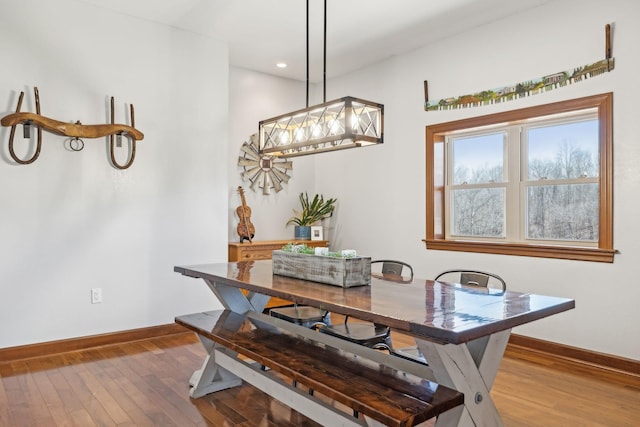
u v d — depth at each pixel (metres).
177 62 4.12
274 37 4.29
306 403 2.12
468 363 1.77
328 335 2.55
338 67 5.11
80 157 3.63
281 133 2.96
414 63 4.54
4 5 3.30
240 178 5.18
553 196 3.71
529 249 3.66
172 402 2.69
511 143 3.97
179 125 4.15
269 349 2.27
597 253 3.27
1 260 3.31
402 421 1.46
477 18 3.84
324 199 5.71
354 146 2.82
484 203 4.17
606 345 3.25
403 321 1.65
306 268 2.57
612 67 3.21
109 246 3.78
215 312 3.12
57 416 2.48
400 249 4.71
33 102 3.41
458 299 2.08
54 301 3.52
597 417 2.51
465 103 4.10
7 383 2.93
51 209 3.50
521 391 2.87
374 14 3.74
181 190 4.16
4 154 3.31
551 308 1.92
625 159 3.16
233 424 2.42
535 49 3.62
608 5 3.23
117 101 3.80
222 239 4.43
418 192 4.52
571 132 3.61
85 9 3.64
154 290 4.02
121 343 3.82
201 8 3.70
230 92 5.07
